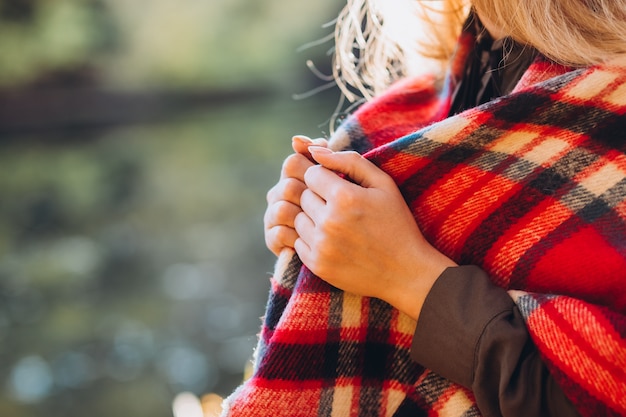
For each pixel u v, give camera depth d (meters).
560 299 0.78
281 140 8.27
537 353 0.78
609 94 0.82
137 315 3.55
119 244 4.66
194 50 12.07
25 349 3.26
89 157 7.88
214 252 4.39
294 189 0.87
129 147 8.44
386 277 0.82
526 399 0.77
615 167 0.80
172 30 11.94
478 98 0.93
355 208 0.81
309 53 12.72
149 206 5.55
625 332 0.75
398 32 0.99
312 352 0.84
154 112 11.48
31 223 5.21
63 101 10.59
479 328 0.78
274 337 0.84
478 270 0.81
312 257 0.83
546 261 0.80
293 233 0.87
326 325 0.84
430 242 0.84
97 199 5.82
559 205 0.81
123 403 2.73
